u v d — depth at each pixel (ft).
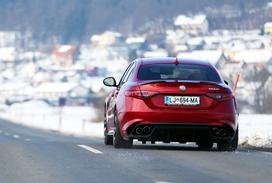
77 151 89.56
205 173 69.31
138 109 91.56
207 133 91.76
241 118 353.51
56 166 74.54
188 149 95.91
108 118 104.83
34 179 65.92
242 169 72.49
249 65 551.18
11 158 81.82
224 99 92.02
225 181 64.39
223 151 92.94
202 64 97.40
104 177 66.74
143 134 92.27
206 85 91.97
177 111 90.94
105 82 106.32
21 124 464.65
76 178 66.33
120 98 95.14
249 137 123.24
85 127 342.64
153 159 80.23
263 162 78.43
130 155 84.17
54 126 404.16
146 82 92.43
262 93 525.75
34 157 82.79
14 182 64.23
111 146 100.01
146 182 63.72
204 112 91.15
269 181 64.80
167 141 92.89
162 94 91.50
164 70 95.86
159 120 90.94
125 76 102.01
